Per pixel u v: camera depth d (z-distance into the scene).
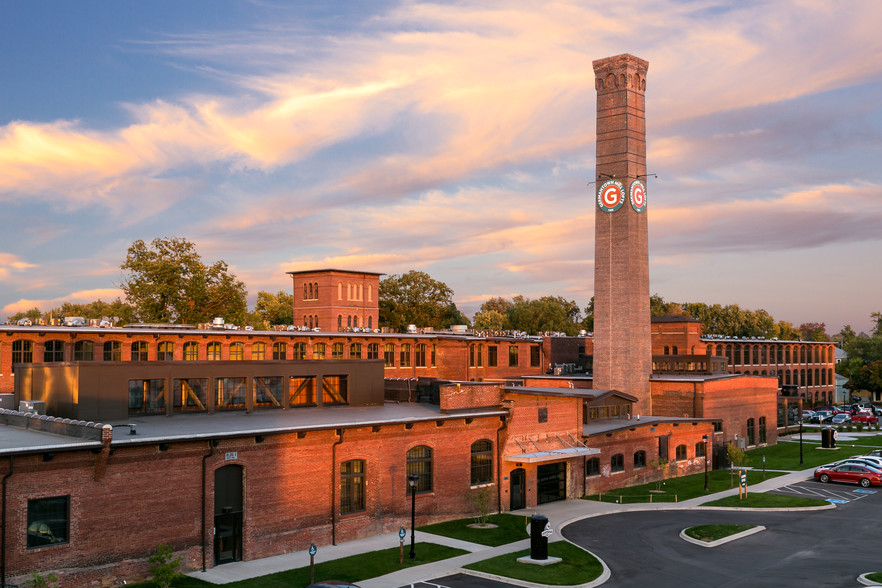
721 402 73.62
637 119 77.62
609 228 76.81
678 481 57.62
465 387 43.47
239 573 31.38
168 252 95.00
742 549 37.47
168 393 38.38
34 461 27.25
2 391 55.44
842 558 35.81
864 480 55.59
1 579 26.28
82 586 28.38
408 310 136.50
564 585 31.11
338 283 115.38
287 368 42.62
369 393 46.41
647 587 31.33
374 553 35.09
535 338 95.75
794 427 96.06
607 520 43.56
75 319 63.72
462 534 39.12
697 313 183.38
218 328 75.06
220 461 32.59
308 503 35.72
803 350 127.75
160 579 28.84
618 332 75.56
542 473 47.97
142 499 30.22
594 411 56.34
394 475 39.38
